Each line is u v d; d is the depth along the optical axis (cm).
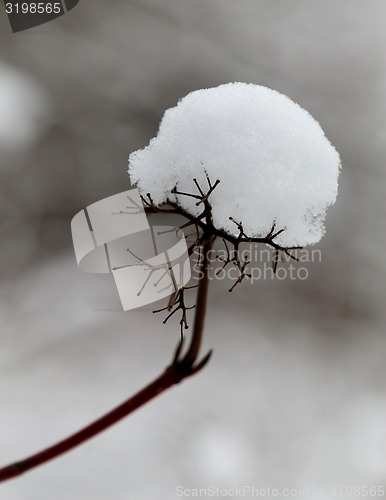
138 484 91
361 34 173
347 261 149
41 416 103
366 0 175
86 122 163
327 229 153
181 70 171
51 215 155
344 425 109
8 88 157
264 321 134
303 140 49
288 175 48
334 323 138
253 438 104
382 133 165
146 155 49
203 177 49
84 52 167
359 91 169
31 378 112
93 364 116
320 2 174
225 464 98
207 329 129
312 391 117
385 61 171
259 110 49
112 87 167
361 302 143
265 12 175
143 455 97
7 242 147
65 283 132
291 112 49
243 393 114
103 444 97
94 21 169
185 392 111
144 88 169
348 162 162
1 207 153
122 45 170
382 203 157
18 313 126
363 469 101
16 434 98
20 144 156
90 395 109
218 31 174
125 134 165
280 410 111
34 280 135
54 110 161
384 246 152
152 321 125
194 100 49
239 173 48
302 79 172
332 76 171
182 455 98
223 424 105
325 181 49
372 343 134
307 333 133
